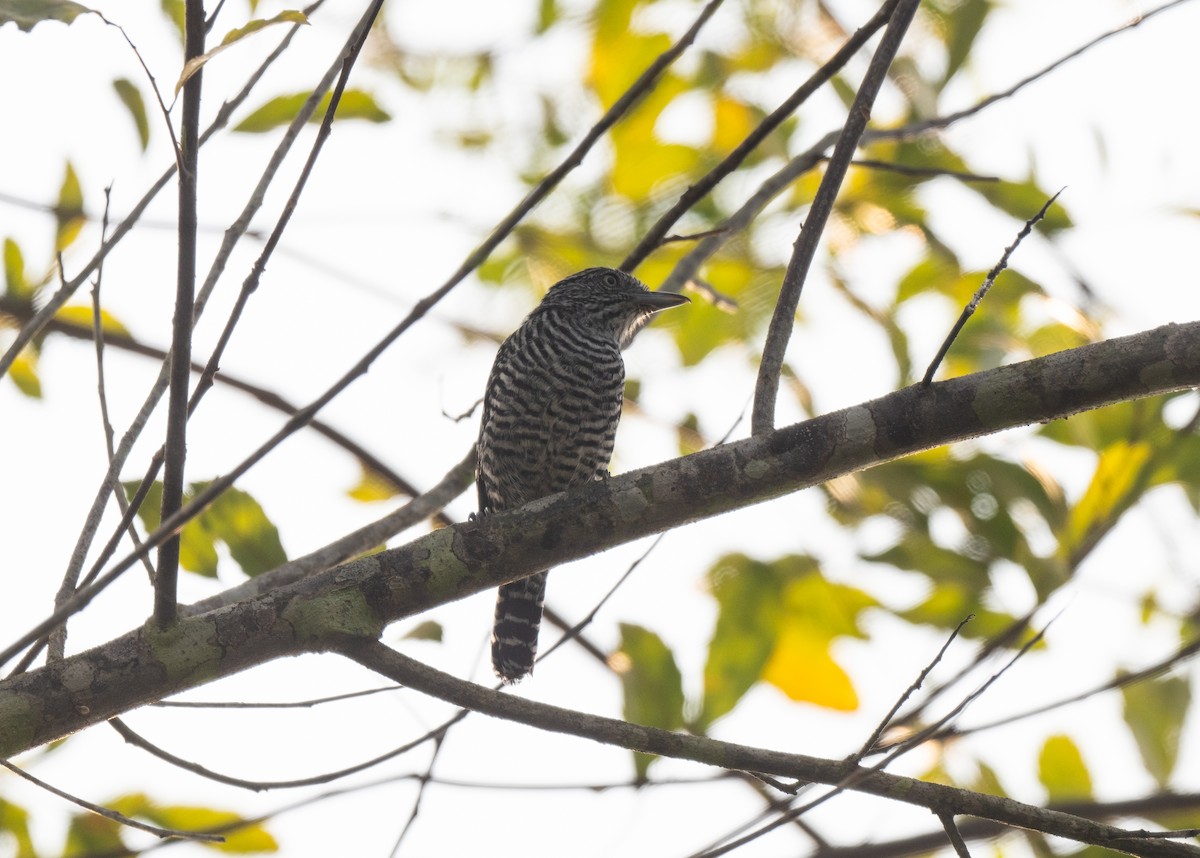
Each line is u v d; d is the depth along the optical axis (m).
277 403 12.38
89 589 6.17
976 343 11.60
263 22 6.21
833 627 11.54
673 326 13.32
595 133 8.54
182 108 6.30
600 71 13.41
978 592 11.03
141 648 7.55
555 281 13.23
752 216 10.43
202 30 6.28
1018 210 11.83
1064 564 10.24
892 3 9.22
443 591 8.08
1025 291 11.89
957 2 12.20
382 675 7.73
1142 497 10.24
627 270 9.95
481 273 13.34
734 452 8.24
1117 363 7.66
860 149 12.45
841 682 11.50
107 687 7.46
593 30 13.39
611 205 13.19
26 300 11.34
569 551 8.24
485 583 8.20
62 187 11.20
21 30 6.08
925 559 11.05
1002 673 7.41
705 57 13.32
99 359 7.97
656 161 13.12
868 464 8.13
